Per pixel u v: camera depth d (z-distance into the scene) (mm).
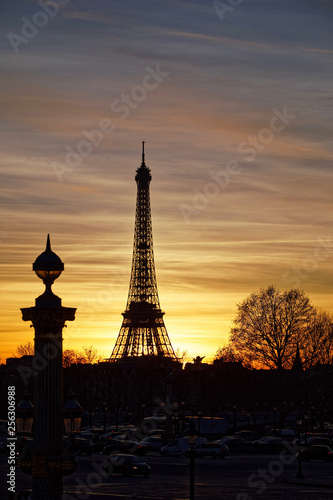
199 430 158000
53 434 38375
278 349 182000
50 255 39719
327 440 140375
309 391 189375
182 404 177750
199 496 75375
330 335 191250
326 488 84062
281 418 183125
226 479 93188
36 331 39156
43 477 38188
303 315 184500
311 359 184625
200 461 124750
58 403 38625
